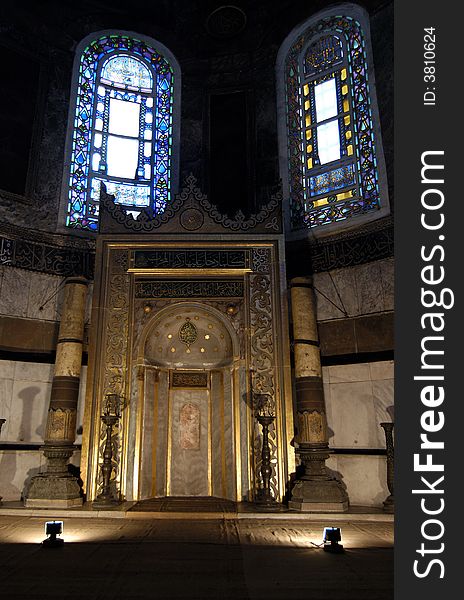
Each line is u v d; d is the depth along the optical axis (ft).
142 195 32.96
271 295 26.71
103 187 28.27
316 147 31.83
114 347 25.61
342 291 27.35
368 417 24.71
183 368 27.94
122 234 27.37
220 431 26.68
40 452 24.95
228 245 27.45
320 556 13.82
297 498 21.79
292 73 34.24
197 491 26.12
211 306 26.63
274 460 24.09
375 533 17.44
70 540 15.81
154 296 26.61
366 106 30.01
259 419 22.98
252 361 25.63
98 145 32.73
